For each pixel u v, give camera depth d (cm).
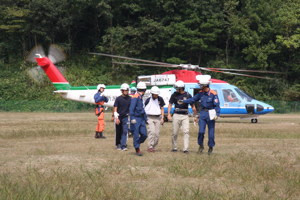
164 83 1989
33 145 1006
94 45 5022
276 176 586
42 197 439
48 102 3850
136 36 4453
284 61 4594
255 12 4372
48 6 4325
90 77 4394
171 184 530
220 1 4662
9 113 3469
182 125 872
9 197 435
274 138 1253
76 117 2714
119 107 901
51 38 4600
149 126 877
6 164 675
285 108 3941
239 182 550
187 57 4628
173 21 4469
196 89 2019
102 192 473
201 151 866
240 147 979
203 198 452
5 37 4844
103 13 4416
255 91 4297
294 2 4497
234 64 4569
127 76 4512
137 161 726
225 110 2131
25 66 4356
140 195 460
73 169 631
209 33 4331
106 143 1075
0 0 4606
